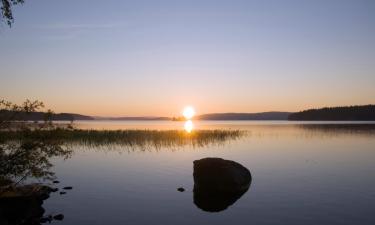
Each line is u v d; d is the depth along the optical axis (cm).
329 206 1491
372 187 1838
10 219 1312
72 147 3781
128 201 1588
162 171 2353
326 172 2281
